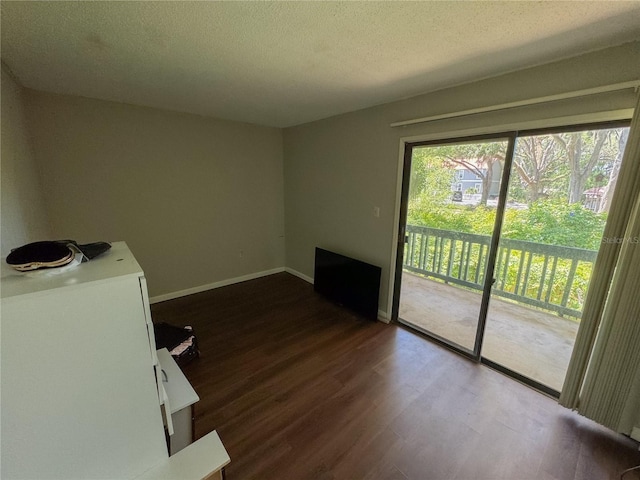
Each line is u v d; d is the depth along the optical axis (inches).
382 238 114.3
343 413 69.6
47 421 31.8
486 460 57.9
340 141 126.3
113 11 47.3
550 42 57.1
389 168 106.9
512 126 73.7
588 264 75.2
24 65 71.3
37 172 94.8
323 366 87.7
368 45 59.5
